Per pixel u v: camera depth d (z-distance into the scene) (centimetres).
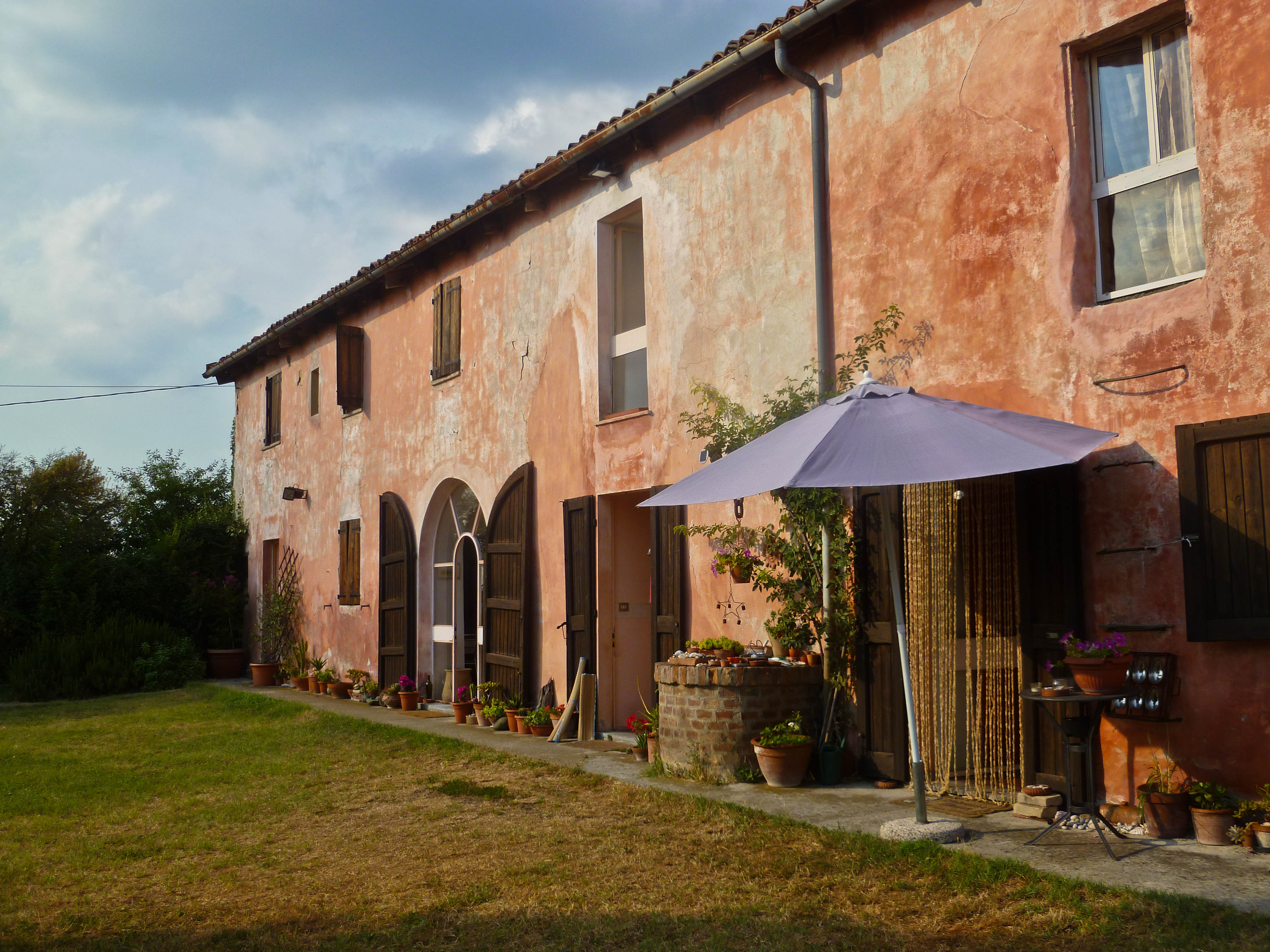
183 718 1278
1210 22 539
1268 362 505
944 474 470
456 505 1259
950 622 659
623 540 981
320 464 1590
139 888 543
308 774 849
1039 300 610
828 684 714
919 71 691
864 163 726
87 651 1628
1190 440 528
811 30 745
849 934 420
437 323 1279
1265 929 387
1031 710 602
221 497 2050
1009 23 638
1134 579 553
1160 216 581
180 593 1820
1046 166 612
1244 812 496
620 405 994
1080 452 486
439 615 1281
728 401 818
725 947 414
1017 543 608
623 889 493
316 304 1513
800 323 767
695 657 740
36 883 558
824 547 720
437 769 836
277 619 1648
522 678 1042
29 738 1142
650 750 800
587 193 1013
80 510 1936
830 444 507
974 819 577
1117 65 606
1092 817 511
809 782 691
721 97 852
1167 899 418
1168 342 546
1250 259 516
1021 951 391
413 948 432
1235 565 510
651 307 920
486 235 1182
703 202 867
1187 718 527
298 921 472
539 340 1078
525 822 635
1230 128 528
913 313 682
